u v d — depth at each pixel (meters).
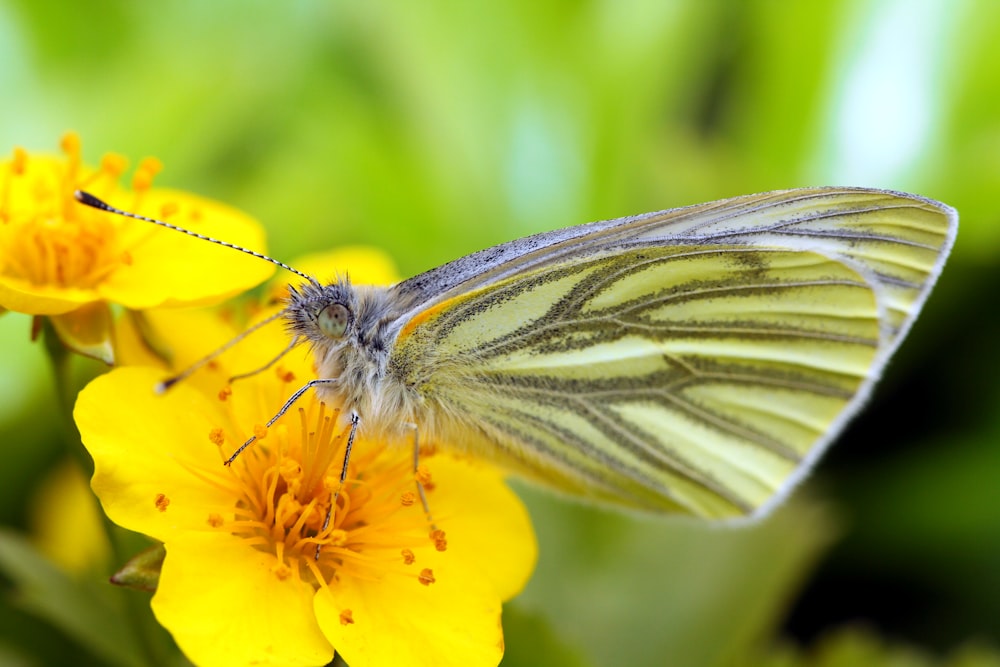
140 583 0.13
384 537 0.14
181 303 0.14
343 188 0.16
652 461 0.14
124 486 0.13
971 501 0.15
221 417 0.14
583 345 0.14
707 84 0.17
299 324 0.14
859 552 0.15
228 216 0.14
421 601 0.13
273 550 0.13
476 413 0.14
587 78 0.16
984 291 0.16
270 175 0.16
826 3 0.16
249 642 0.13
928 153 0.16
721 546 0.15
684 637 0.15
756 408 0.14
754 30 0.17
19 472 0.15
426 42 0.16
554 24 0.16
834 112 0.16
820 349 0.14
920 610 0.15
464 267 0.14
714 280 0.14
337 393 0.14
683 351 0.14
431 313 0.14
